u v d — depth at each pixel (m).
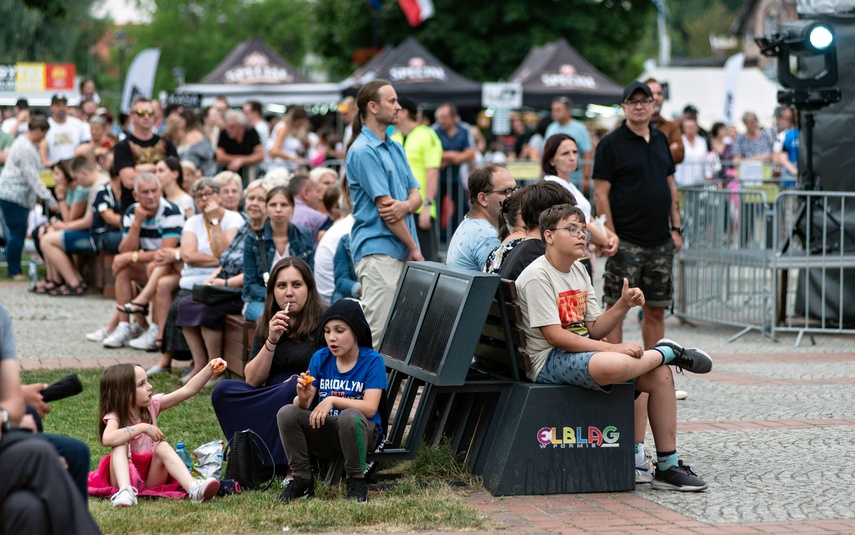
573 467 6.64
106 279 16.06
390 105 8.59
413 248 8.59
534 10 45.75
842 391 9.80
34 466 4.42
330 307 6.60
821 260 12.68
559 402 6.61
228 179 11.23
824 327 12.85
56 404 8.94
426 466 6.96
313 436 6.50
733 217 13.64
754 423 8.55
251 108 20.92
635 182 9.30
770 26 13.00
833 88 12.42
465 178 19.48
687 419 8.70
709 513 6.18
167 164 12.80
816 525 5.91
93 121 19.03
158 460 6.48
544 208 7.22
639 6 48.72
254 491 6.60
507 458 6.55
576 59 26.12
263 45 27.39
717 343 12.75
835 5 13.21
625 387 6.70
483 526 5.85
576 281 6.84
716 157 21.83
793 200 13.55
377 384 6.55
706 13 93.44
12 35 55.06
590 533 5.74
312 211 11.51
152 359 11.25
